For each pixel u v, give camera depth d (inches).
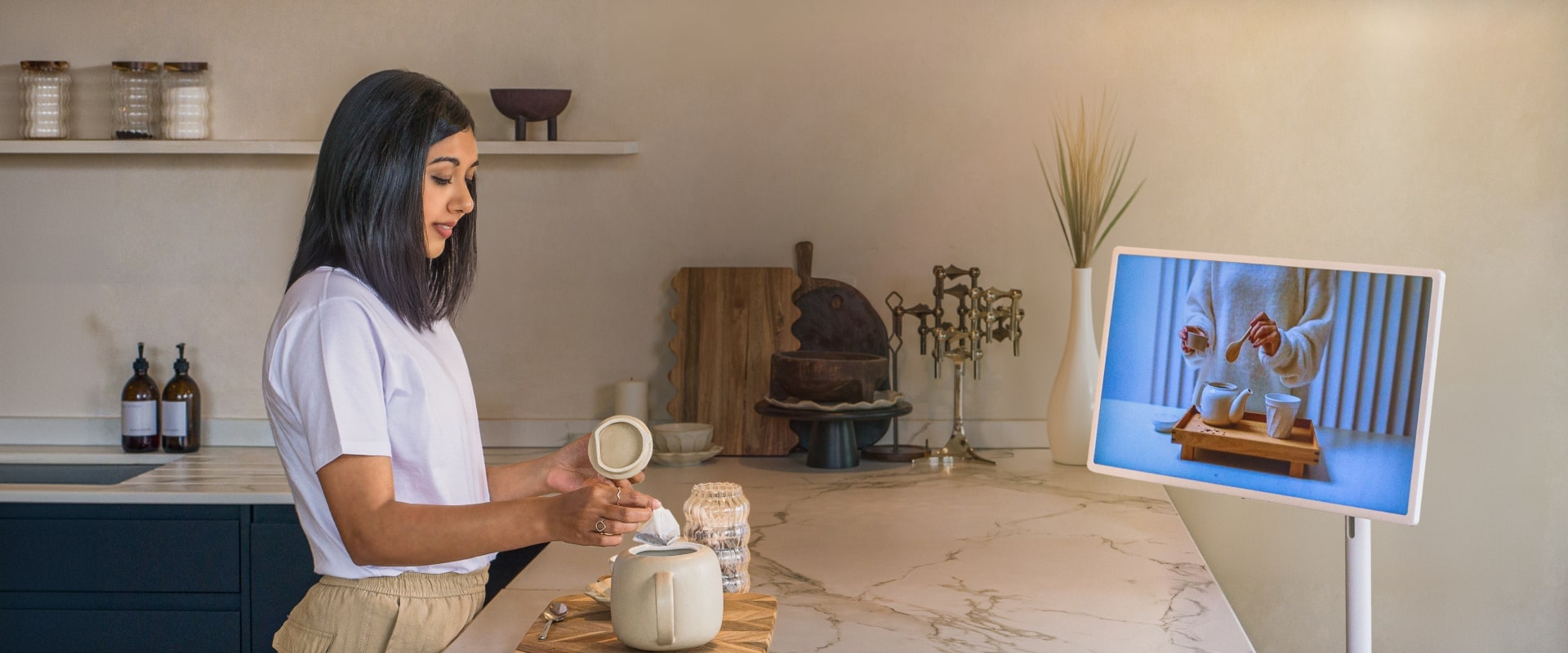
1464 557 105.3
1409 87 102.0
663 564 45.9
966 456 99.7
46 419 109.1
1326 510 56.9
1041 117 105.0
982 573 64.0
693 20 104.9
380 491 47.9
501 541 46.5
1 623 91.1
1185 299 61.3
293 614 54.5
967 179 105.7
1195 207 104.7
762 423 102.9
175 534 90.0
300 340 49.1
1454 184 102.3
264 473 96.4
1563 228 101.3
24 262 108.5
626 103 105.7
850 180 105.8
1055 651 50.6
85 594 91.0
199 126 103.9
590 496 45.5
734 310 104.2
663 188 106.3
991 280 106.3
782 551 69.0
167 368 109.0
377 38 105.9
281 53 106.1
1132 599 58.7
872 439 102.6
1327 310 57.6
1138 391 62.3
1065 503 82.7
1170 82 104.0
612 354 107.7
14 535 90.4
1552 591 104.4
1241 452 59.4
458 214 53.8
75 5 106.0
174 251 108.0
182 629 90.9
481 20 105.6
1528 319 102.3
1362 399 56.5
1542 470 103.5
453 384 54.1
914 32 104.6
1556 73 100.5
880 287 106.7
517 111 101.0
